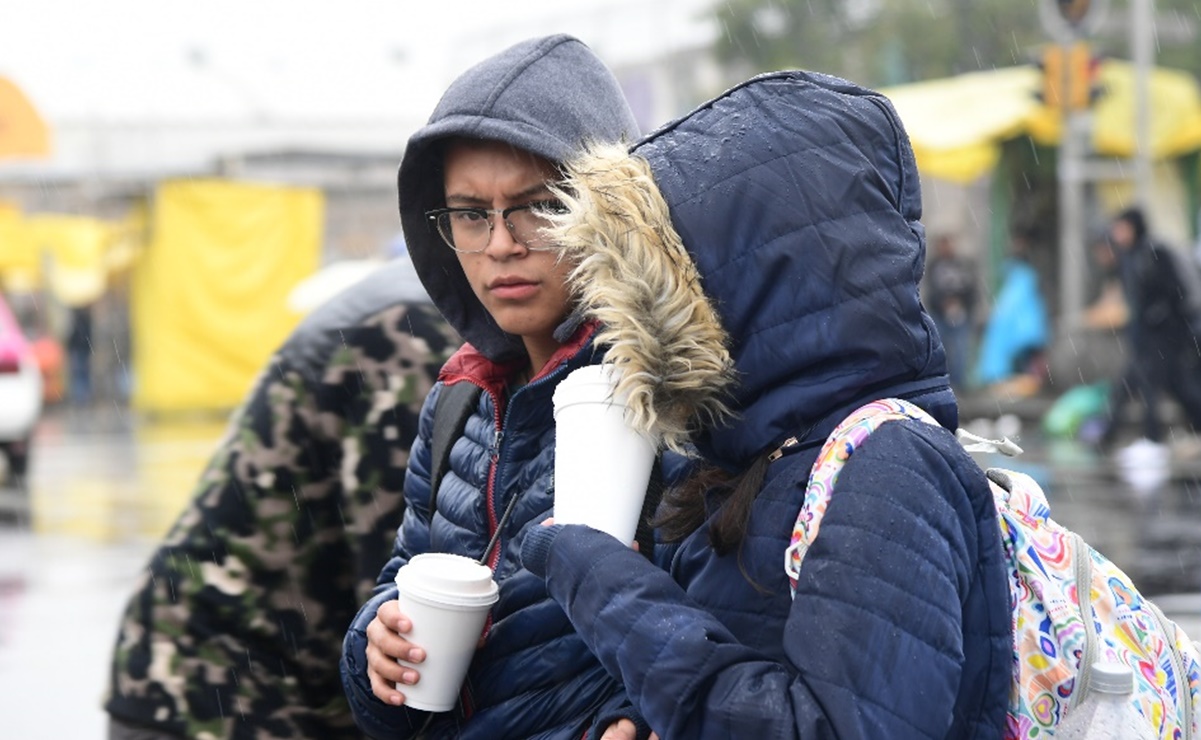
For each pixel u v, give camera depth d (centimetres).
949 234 2872
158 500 2028
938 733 280
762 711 281
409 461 421
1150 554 1280
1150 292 2009
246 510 479
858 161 317
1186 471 1841
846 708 275
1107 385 2312
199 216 3403
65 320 4356
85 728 920
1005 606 300
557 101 379
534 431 368
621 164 321
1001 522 316
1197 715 326
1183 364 2009
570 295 369
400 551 415
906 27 3991
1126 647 316
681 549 330
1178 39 3828
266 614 480
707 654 292
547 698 346
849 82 333
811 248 308
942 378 322
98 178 3497
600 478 322
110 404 4125
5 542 1647
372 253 3541
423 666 347
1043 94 2494
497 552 367
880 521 286
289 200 3469
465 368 394
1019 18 3919
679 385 308
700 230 314
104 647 1133
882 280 308
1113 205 3006
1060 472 1848
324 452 482
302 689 487
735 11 4288
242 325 3469
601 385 324
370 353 480
